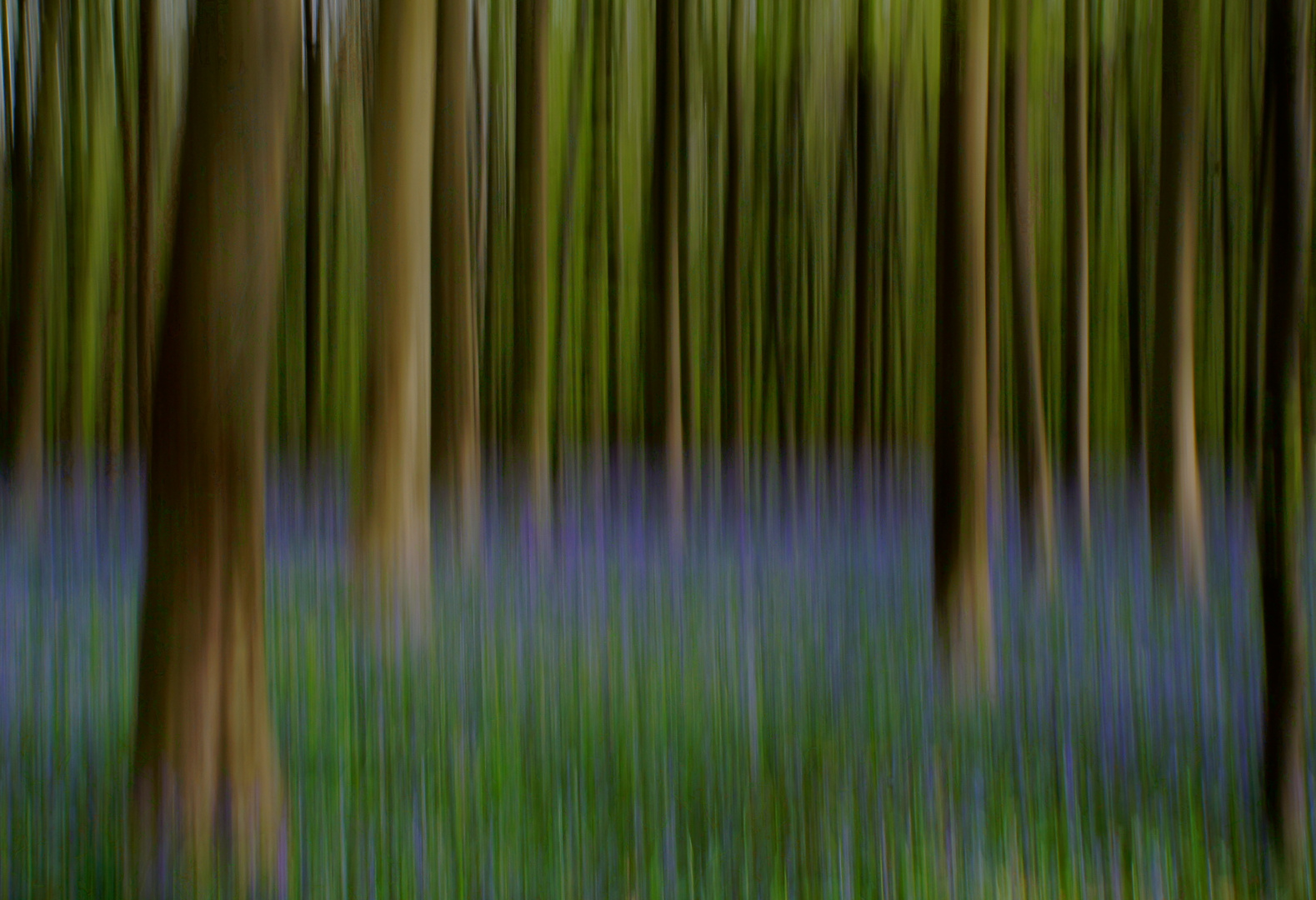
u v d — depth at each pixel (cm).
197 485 163
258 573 170
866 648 264
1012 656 261
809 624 281
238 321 165
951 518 259
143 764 162
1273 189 196
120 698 208
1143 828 192
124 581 276
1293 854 187
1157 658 252
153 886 160
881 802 195
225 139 163
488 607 285
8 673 218
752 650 259
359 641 250
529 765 197
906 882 178
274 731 180
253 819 167
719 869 176
